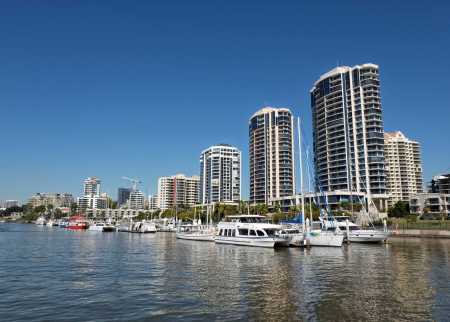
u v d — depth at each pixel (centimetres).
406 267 4712
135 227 17238
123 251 7131
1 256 6253
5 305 2792
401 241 9694
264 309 2662
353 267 4716
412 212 19500
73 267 4828
